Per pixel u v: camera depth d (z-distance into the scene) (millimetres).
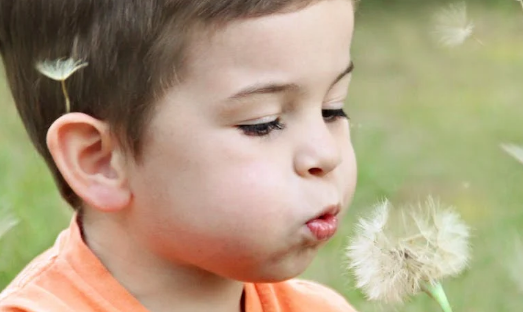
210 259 3576
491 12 17984
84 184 3621
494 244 8148
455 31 4395
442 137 12258
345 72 3633
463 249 3863
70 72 3473
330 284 7547
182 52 3461
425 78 15312
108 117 3596
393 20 18703
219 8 3408
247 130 3482
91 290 3670
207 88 3459
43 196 8617
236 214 3473
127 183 3617
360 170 10398
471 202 9789
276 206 3459
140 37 3500
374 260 3844
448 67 15891
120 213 3688
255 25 3430
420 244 3846
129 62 3533
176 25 3455
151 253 3699
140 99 3525
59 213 8266
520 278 4367
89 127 3596
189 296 3756
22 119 3963
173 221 3564
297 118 3518
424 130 12562
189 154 3494
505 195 9953
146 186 3582
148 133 3535
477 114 13305
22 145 10086
